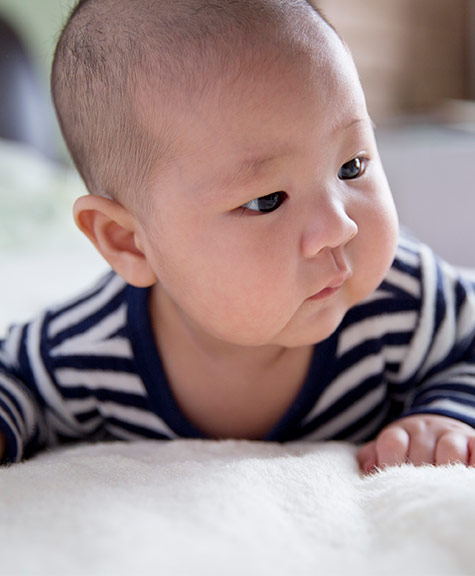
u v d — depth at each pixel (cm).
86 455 74
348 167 69
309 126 65
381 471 62
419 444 71
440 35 254
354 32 241
